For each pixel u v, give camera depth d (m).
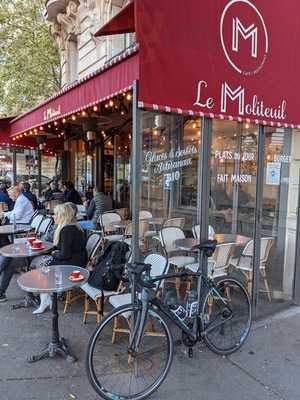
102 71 3.37
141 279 2.76
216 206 3.78
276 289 4.38
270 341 3.54
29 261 4.58
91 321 3.88
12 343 3.41
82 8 9.88
